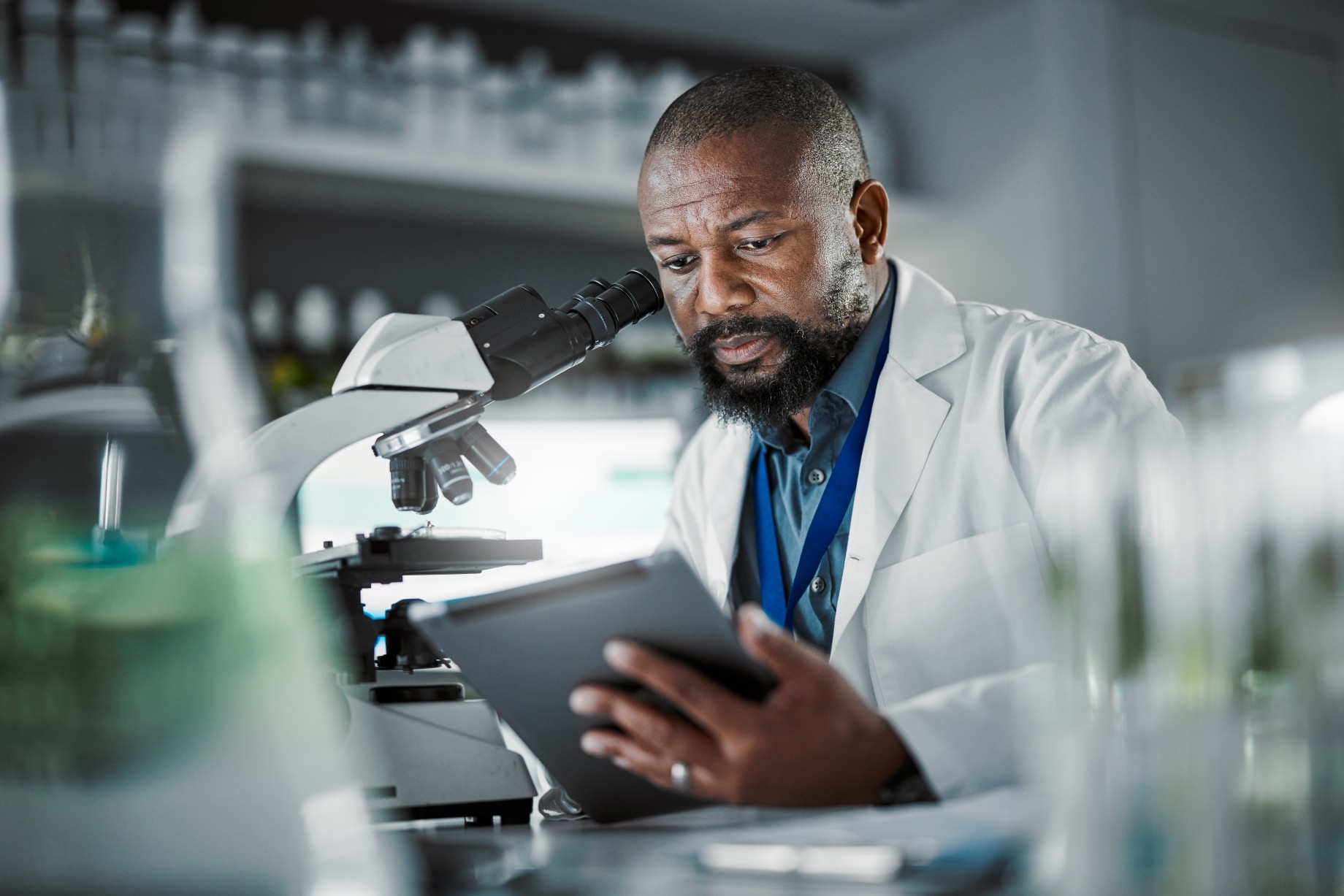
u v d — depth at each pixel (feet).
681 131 4.83
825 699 2.67
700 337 4.99
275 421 3.54
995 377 5.04
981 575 4.69
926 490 4.92
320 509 9.53
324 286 10.37
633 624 2.74
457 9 11.23
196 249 2.36
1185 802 1.82
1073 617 1.97
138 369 2.29
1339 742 1.82
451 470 3.84
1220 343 12.10
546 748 3.12
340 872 1.97
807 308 4.91
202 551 2.02
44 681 1.86
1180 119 12.08
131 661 1.90
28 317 2.34
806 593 5.05
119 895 1.81
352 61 9.32
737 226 4.76
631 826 2.99
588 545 10.73
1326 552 1.87
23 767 1.83
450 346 3.83
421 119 9.55
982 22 11.95
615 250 11.99
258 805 1.92
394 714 3.50
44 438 2.15
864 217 5.28
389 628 3.99
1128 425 4.48
